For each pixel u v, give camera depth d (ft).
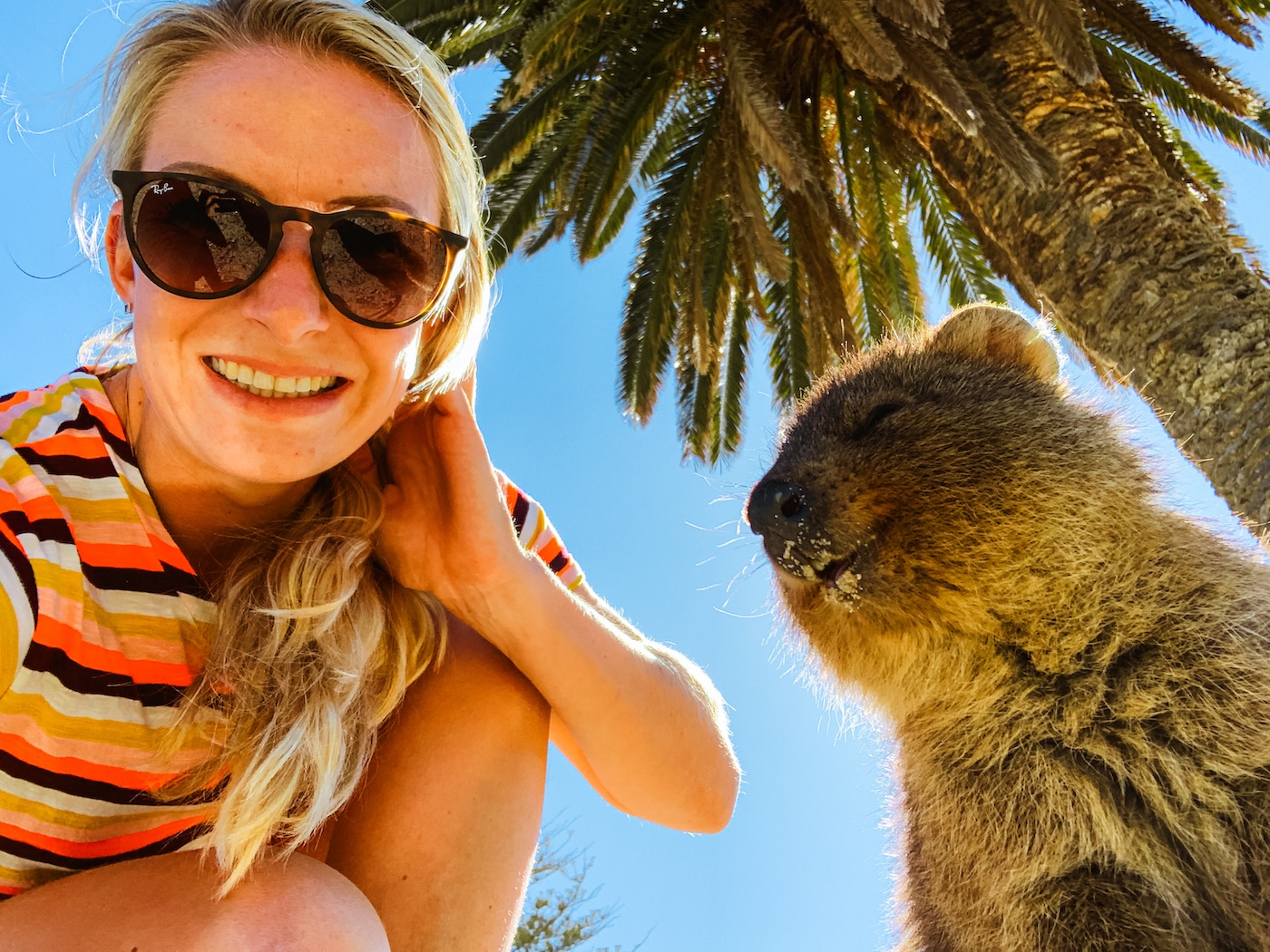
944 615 2.19
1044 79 5.15
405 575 1.82
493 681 1.82
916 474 2.24
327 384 1.56
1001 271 6.95
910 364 2.64
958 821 2.16
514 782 1.77
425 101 1.64
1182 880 1.90
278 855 1.50
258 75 1.51
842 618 2.37
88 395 1.62
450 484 1.78
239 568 1.65
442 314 1.77
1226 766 1.90
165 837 1.63
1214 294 4.54
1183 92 7.25
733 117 6.43
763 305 7.47
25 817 1.51
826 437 2.44
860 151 7.13
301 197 1.50
